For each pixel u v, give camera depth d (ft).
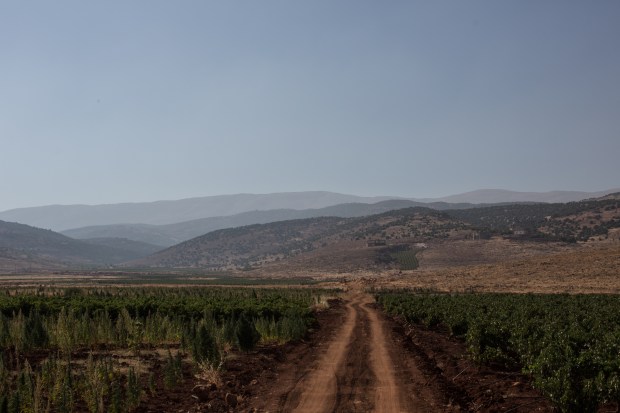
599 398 47.34
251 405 55.77
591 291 284.41
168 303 129.39
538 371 54.44
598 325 103.55
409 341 113.39
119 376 61.62
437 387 63.67
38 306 110.22
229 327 94.94
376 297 278.87
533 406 52.90
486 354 74.08
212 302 144.15
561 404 47.60
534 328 91.40
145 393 57.52
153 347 86.53
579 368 50.52
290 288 411.34
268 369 77.00
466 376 70.13
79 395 53.72
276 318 132.05
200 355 71.31
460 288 354.74
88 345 84.43
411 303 186.70
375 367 78.59
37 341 77.41
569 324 105.50
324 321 164.76
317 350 98.07
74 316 96.22
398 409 53.67
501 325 86.63
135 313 117.29
